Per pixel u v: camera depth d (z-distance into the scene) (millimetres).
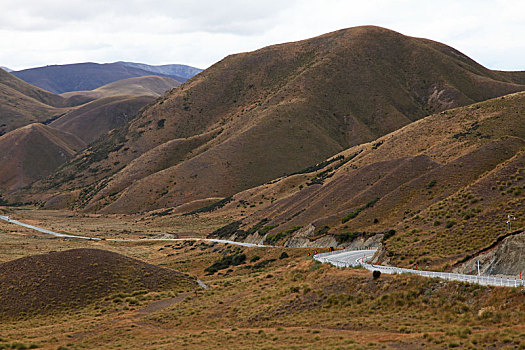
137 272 57781
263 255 77500
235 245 93500
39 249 102750
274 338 28875
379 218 72438
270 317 34906
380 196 83062
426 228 53125
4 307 48406
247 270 70188
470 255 39594
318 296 36031
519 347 20766
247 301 40375
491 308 26688
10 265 57438
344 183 97875
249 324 34594
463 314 27438
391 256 48125
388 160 97438
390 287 33281
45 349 32062
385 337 25766
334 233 75000
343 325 29766
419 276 33031
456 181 69750
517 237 36094
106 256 59844
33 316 46281
